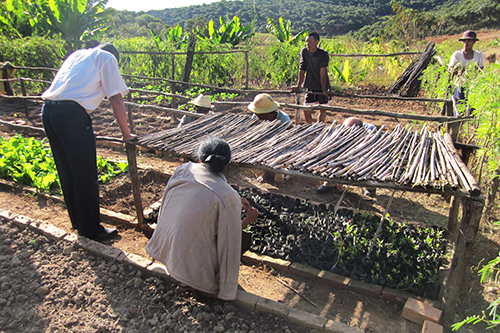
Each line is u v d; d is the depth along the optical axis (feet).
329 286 10.52
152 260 10.95
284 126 13.39
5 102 30.55
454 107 16.08
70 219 12.26
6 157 16.25
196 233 8.75
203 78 38.96
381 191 16.58
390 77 38.19
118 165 17.25
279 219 13.33
